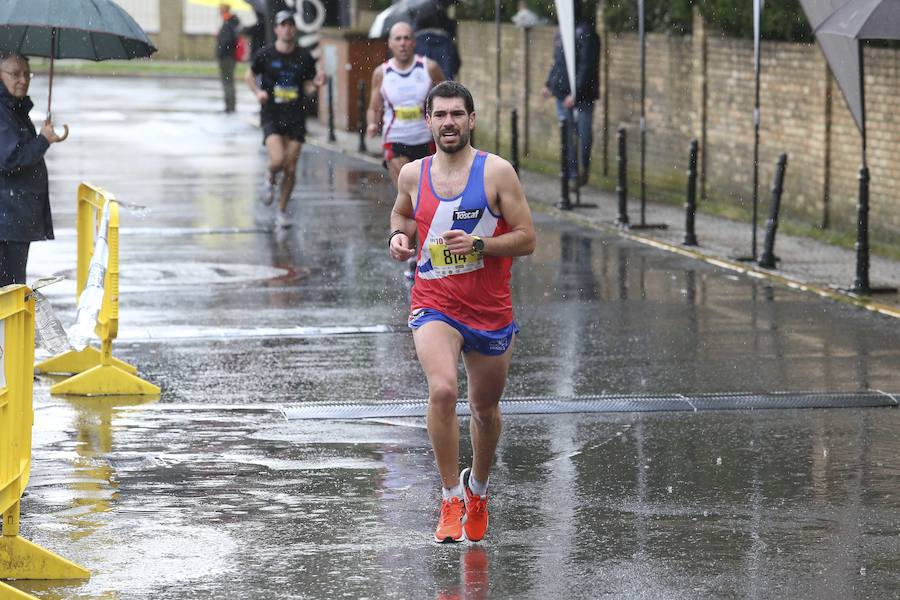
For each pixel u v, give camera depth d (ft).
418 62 118.21
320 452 67.72
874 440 69.82
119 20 82.69
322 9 275.18
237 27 293.43
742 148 154.10
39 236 81.76
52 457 66.69
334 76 265.13
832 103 136.15
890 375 83.30
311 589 49.98
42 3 80.64
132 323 98.12
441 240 53.42
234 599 49.01
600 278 116.98
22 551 50.65
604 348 90.89
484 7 235.61
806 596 49.16
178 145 225.56
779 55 145.18
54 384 81.56
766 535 55.67
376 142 240.32
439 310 53.83
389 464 65.77
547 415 74.79
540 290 111.75
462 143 53.36
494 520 57.72
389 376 83.51
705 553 53.62
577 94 175.52
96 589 49.90
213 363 86.69
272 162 142.61
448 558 53.16
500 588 49.98
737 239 136.98
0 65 80.18
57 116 271.90
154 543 54.85
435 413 53.36
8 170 80.12
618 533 55.98
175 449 68.18
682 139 168.35
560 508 59.21
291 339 93.86
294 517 58.13
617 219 146.00
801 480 63.16
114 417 74.08
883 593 49.44
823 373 83.87
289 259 126.52
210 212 154.92
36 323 57.62
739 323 98.89
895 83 126.11
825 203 137.69
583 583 50.44
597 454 67.46
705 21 160.66
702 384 81.15
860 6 103.96
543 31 206.69
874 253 127.85
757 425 72.74
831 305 105.40
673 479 63.36
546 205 162.71
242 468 65.10
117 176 184.44
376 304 105.91
